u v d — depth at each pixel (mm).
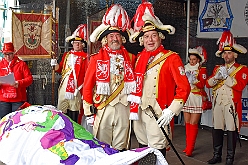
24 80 4348
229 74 4340
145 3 3070
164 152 3057
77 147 2539
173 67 2924
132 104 3057
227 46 4316
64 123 2812
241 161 4680
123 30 3154
